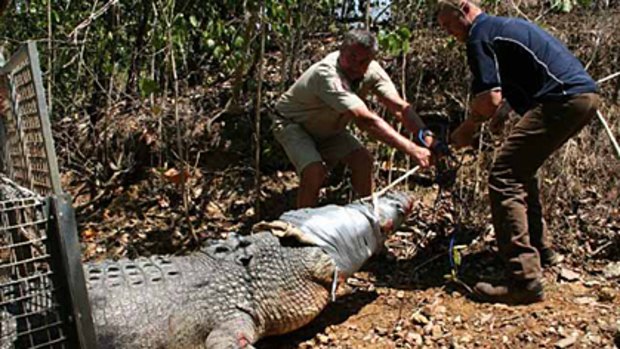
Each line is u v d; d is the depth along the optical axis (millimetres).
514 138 3615
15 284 2693
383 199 3930
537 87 3564
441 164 4613
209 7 5602
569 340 3291
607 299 3652
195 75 6367
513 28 3533
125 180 5648
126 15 5910
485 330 3477
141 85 4883
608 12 5672
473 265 4242
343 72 4125
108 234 5109
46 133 2572
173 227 5113
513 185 3664
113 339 3000
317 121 4402
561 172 4676
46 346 2732
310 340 3555
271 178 5504
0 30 6230
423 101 5648
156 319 3111
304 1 5348
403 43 4492
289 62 5902
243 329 3236
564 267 4094
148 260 3467
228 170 5578
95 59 5781
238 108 5816
